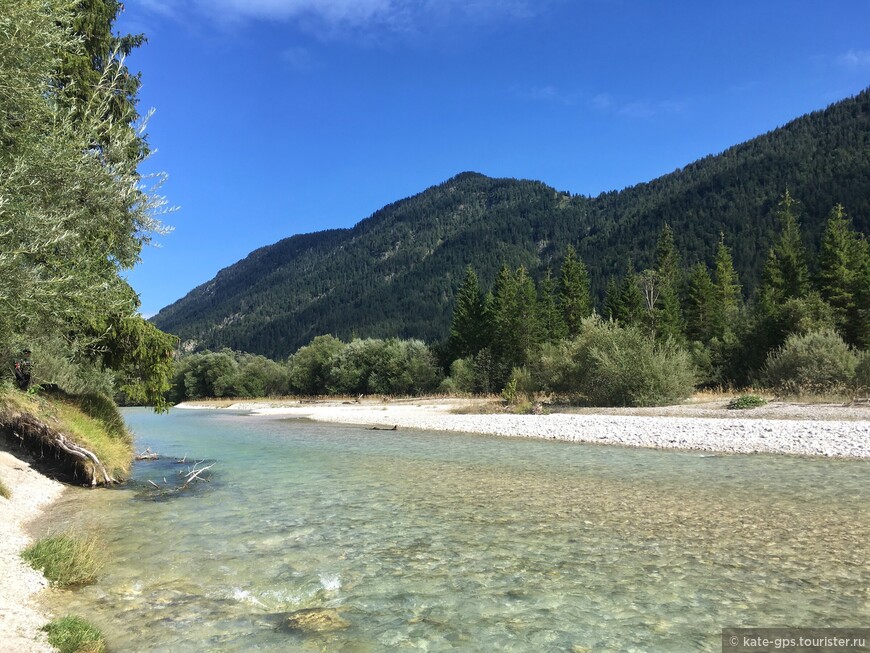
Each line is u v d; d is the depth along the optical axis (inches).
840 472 434.3
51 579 221.1
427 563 241.4
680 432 677.9
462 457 589.3
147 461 596.1
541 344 2150.6
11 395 426.9
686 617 180.5
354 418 1302.9
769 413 764.0
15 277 218.2
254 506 362.6
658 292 2236.7
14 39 229.5
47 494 401.7
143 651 162.1
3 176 233.1
